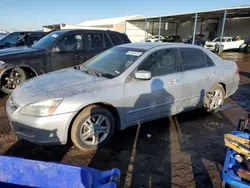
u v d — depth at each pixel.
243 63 13.97
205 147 3.27
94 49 6.27
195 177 2.59
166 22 35.00
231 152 2.21
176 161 2.89
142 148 3.18
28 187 1.46
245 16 25.48
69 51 5.86
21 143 3.20
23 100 2.81
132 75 3.30
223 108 5.02
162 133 3.67
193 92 4.04
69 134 2.98
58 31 6.23
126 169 2.70
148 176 2.58
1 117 4.12
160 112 3.67
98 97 2.93
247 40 26.58
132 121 3.39
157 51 3.66
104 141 3.16
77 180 1.39
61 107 2.72
